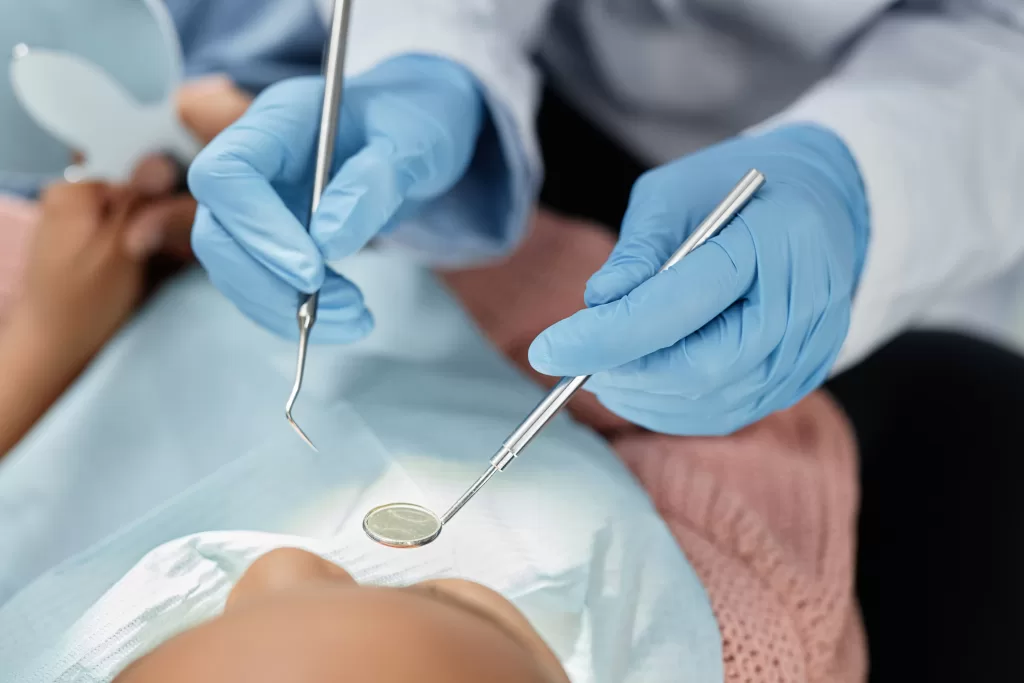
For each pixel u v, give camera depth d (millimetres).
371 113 750
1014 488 931
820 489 767
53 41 801
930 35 1021
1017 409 968
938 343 1045
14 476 679
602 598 572
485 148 925
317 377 737
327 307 676
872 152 800
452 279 964
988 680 869
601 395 665
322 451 634
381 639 377
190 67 1201
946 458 970
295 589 433
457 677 371
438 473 618
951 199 855
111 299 804
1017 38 1068
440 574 552
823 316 649
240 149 655
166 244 846
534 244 993
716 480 732
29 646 514
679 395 637
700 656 562
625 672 546
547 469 637
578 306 907
